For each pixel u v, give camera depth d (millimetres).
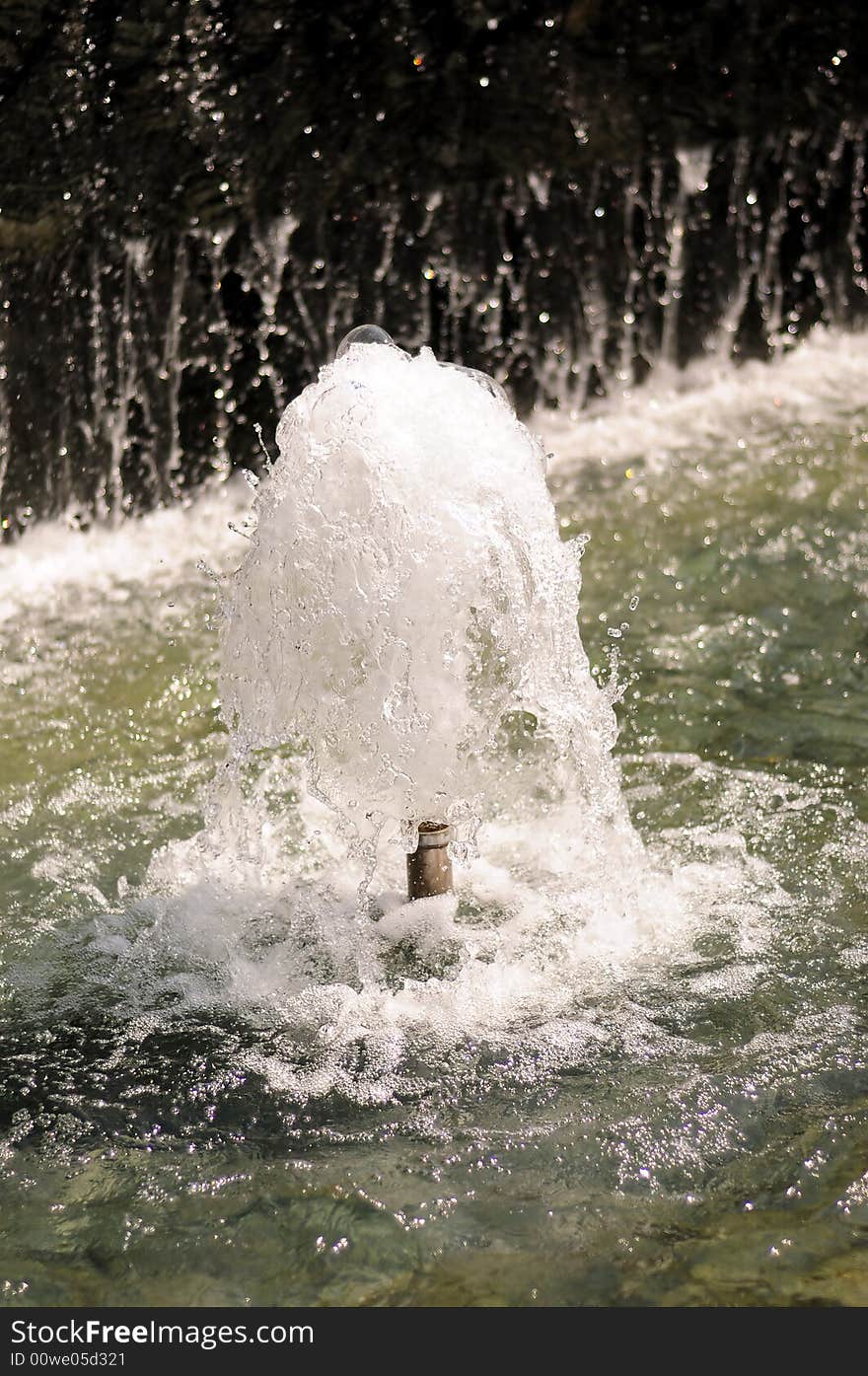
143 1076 3230
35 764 4719
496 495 3123
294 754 4664
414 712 3139
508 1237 2752
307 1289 2660
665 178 7969
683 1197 2832
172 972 3607
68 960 3672
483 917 3701
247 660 3307
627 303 8141
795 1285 2631
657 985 3449
